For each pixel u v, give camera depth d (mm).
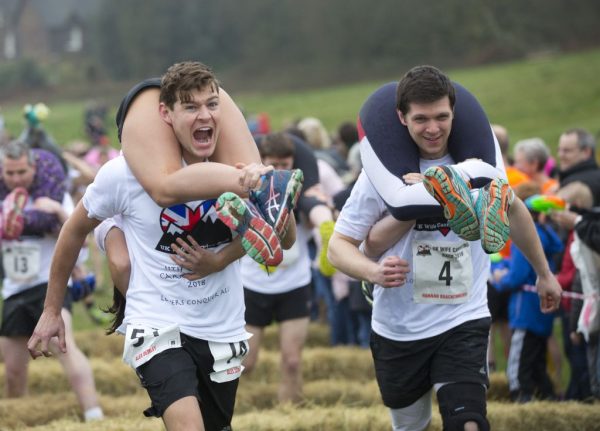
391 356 6469
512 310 9844
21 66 100062
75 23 132500
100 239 6035
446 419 6023
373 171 5996
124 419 8703
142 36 107188
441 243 6156
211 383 5801
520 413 8344
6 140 19906
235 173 5305
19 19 135750
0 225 9414
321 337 14125
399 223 6047
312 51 95875
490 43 85250
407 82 5875
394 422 6867
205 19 106750
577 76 51031
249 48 100062
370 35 91375
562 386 11164
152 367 5574
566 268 9570
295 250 9789
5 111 80562
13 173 9188
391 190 5895
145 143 5520
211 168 5344
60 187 9445
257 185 5312
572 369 9742
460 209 5430
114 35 109688
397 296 6336
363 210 6234
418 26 89000
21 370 9852
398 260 5859
